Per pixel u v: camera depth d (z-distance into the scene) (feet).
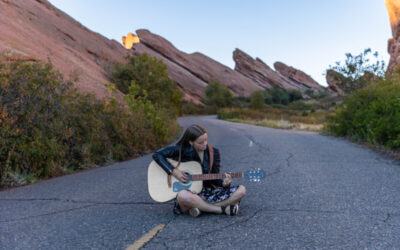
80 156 23.88
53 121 21.93
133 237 8.91
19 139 19.01
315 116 122.42
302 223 9.77
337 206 11.53
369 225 9.45
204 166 10.30
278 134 46.93
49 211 11.89
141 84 83.76
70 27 100.42
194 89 290.56
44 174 19.99
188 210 10.71
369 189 13.97
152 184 10.20
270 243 8.27
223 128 64.28
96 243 8.58
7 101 19.03
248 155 26.11
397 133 26.81
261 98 263.08
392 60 141.38
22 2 83.35
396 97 27.81
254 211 11.12
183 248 8.08
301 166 20.34
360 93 39.78
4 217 11.30
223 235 8.88
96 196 14.11
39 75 22.02
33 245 8.57
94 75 70.90
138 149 31.12
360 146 30.63
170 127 50.67
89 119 25.57
